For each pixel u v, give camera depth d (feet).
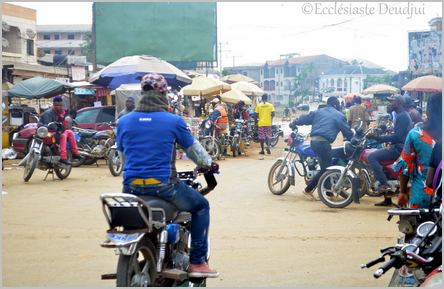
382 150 43.09
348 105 123.44
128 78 85.87
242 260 29.32
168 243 21.06
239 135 92.53
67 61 147.64
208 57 121.08
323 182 44.39
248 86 131.95
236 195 50.03
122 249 19.07
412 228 18.92
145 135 21.03
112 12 119.55
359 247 32.04
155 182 20.68
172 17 120.37
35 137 57.16
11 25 162.30
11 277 26.40
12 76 127.85
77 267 28.04
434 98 25.22
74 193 50.26
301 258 29.73
